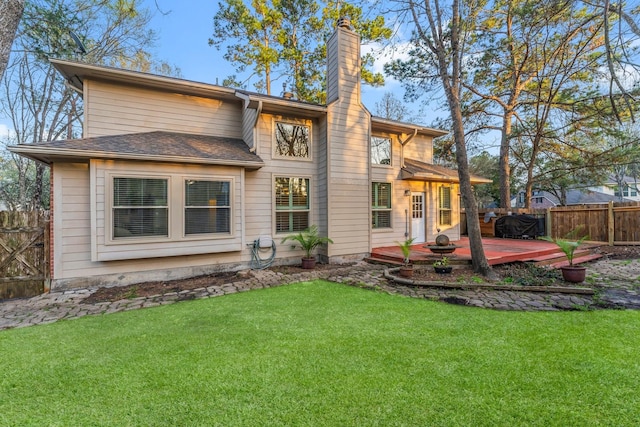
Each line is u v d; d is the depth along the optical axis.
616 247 9.73
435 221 10.78
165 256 6.41
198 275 6.97
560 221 11.46
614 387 2.25
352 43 8.58
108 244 5.88
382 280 6.07
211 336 3.34
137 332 3.52
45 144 5.48
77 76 6.85
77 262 5.96
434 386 2.28
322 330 3.46
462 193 6.38
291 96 9.99
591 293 4.77
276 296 5.06
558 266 7.02
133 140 6.66
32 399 2.22
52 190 5.85
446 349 2.92
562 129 13.31
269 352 2.91
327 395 2.19
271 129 7.92
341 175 8.31
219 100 8.42
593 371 2.48
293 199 8.27
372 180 9.41
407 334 3.30
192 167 6.65
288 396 2.19
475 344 3.02
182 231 6.54
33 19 10.01
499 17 11.11
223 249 6.97
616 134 12.12
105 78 6.98
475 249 6.15
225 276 6.80
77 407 2.12
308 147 8.48
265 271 7.24
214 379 2.44
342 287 5.62
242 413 2.01
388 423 1.89
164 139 7.12
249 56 16.12
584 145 13.70
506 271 6.30
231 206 7.05
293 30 16.34
